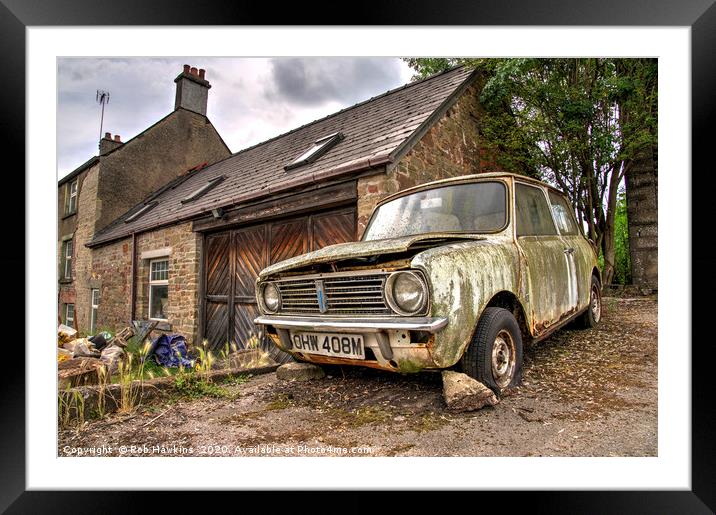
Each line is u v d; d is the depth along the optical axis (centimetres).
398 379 334
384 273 257
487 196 355
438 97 697
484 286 271
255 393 336
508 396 282
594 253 508
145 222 1111
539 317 334
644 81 744
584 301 448
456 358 251
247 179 893
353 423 258
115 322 1191
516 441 221
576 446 215
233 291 791
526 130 757
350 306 279
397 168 530
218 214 765
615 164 787
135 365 616
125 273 1163
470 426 240
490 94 744
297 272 317
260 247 730
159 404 321
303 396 318
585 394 285
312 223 627
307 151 782
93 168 1458
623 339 434
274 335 333
